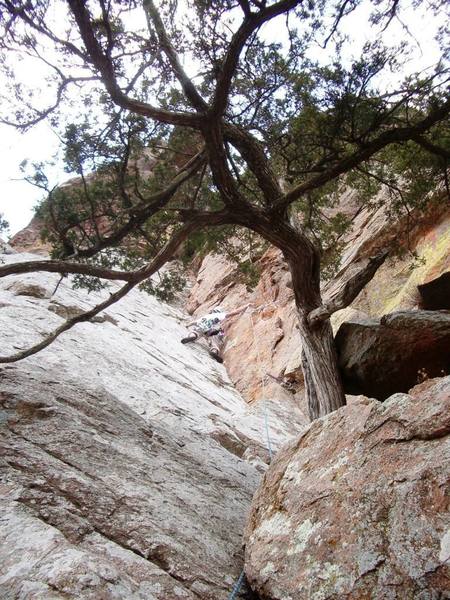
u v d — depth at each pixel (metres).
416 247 10.82
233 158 7.88
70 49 4.93
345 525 2.83
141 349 10.84
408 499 2.63
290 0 4.51
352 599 2.51
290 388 12.23
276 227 6.57
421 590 2.34
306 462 3.49
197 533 3.61
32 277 11.10
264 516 3.47
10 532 2.85
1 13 4.57
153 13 5.76
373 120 5.93
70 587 2.48
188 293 22.91
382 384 6.43
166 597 2.77
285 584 2.85
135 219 6.55
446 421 2.74
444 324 5.79
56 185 5.43
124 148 6.59
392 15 5.30
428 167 7.82
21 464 3.50
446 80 5.57
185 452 5.21
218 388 12.05
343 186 9.59
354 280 6.08
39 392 4.62
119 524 3.27
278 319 14.89
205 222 6.33
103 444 4.27
